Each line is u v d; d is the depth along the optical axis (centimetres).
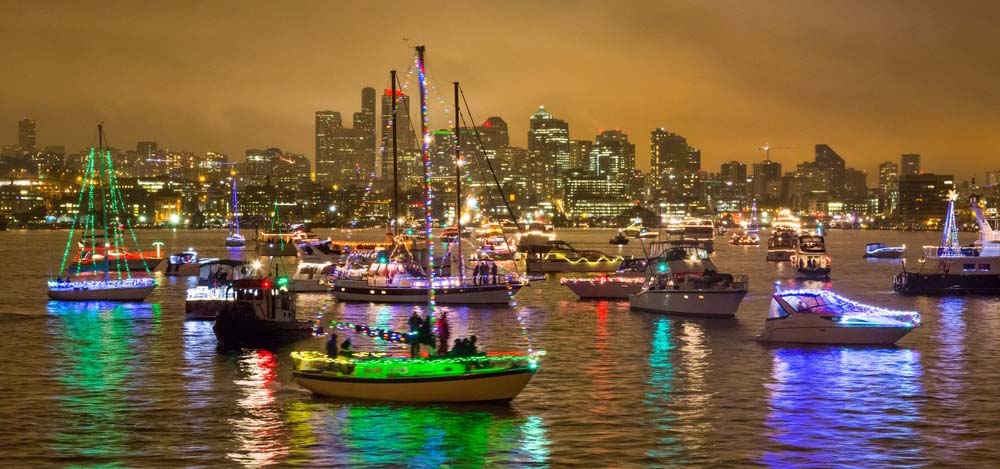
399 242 11250
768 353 5197
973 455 3222
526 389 4219
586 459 3175
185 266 12606
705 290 6938
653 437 3434
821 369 4706
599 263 13538
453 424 3584
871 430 3531
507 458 3184
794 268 14888
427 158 5259
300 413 3747
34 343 5650
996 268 9212
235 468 3088
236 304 5528
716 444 3347
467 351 3931
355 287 8162
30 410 3847
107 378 4509
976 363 4862
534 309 7606
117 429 3550
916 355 5122
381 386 3881
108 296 8375
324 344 5538
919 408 3875
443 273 10319
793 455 3219
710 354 5184
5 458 3188
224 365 4841
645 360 5006
